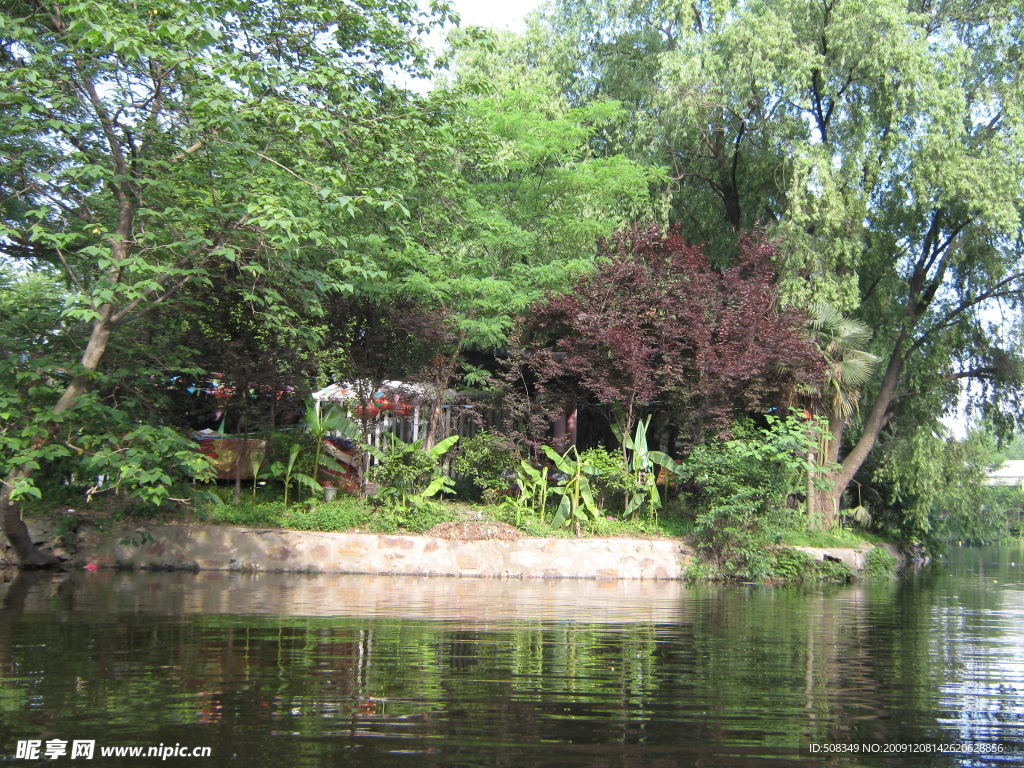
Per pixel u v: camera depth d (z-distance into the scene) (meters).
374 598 11.54
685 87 21.44
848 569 18.42
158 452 12.29
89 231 12.39
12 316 12.97
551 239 20.55
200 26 10.23
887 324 24.34
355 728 5.29
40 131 11.70
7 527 13.52
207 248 12.02
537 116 20.00
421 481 17.34
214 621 9.07
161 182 11.38
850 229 21.36
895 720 5.86
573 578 16.16
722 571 16.84
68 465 15.30
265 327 15.34
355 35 13.96
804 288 20.59
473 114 19.27
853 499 28.16
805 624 10.38
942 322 24.19
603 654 7.84
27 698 5.82
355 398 18.73
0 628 8.45
